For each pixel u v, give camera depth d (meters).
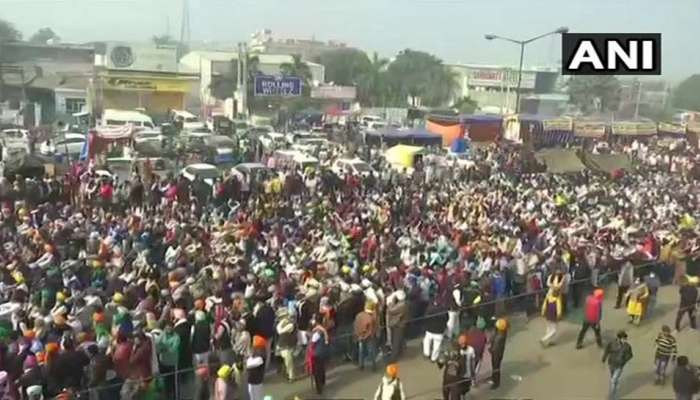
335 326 14.84
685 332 17.66
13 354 11.75
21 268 15.47
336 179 30.08
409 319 15.52
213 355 13.09
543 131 45.78
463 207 26.17
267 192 27.52
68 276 15.20
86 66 59.56
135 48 60.31
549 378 14.73
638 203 29.91
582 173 36.44
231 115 65.00
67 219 20.06
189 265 16.39
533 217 24.98
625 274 18.92
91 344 12.18
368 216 23.80
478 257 18.66
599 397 13.95
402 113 67.19
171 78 60.97
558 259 18.78
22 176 26.02
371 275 16.45
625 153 41.16
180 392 12.98
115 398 11.88
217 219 22.25
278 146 41.38
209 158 37.09
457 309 15.62
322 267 16.78
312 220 22.58
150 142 36.53
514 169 36.81
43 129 44.22
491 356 14.37
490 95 82.62
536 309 18.03
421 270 16.81
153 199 24.64
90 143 34.50
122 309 13.06
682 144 45.66
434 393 13.67
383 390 12.38
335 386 13.90
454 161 37.38
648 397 14.05
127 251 17.55
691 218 27.61
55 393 11.59
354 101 71.81
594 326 16.28
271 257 17.89
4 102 56.72
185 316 13.17
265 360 13.37
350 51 84.44
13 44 57.75
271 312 14.07
